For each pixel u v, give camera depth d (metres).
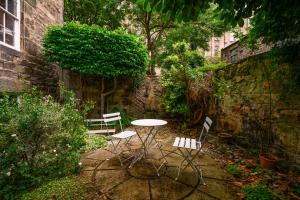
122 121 7.44
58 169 3.40
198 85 6.66
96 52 6.48
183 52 7.06
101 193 2.76
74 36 6.32
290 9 2.52
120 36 6.79
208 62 10.28
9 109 3.46
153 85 8.26
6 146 3.06
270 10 2.59
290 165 3.48
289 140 3.53
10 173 2.93
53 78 6.93
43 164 3.40
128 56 6.93
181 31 12.55
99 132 6.05
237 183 3.02
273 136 3.91
